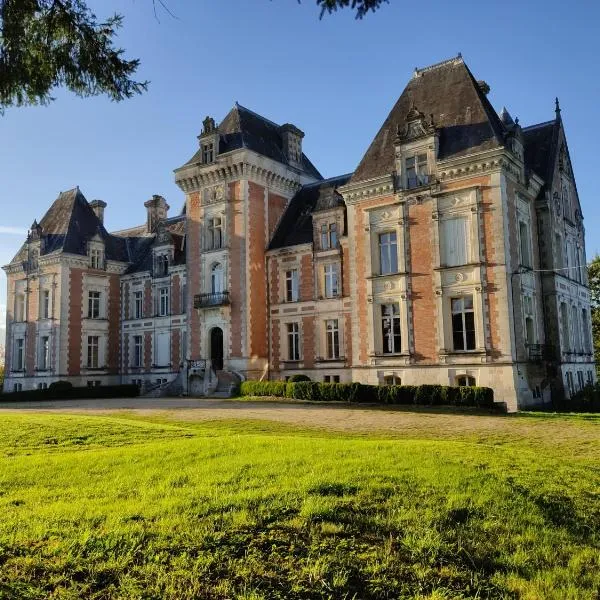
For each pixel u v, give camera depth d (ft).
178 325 147.54
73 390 132.46
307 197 131.64
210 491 25.04
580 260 118.01
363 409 75.00
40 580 16.81
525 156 108.78
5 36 25.13
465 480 28.50
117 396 137.69
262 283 123.34
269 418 65.36
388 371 96.63
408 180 98.07
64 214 164.35
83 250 158.10
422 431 54.49
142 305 158.30
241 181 122.31
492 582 19.53
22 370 161.58
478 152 89.45
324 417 65.87
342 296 111.24
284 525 21.47
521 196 95.14
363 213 102.47
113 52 26.30
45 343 155.94
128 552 18.54
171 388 125.80
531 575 20.44
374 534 21.79
